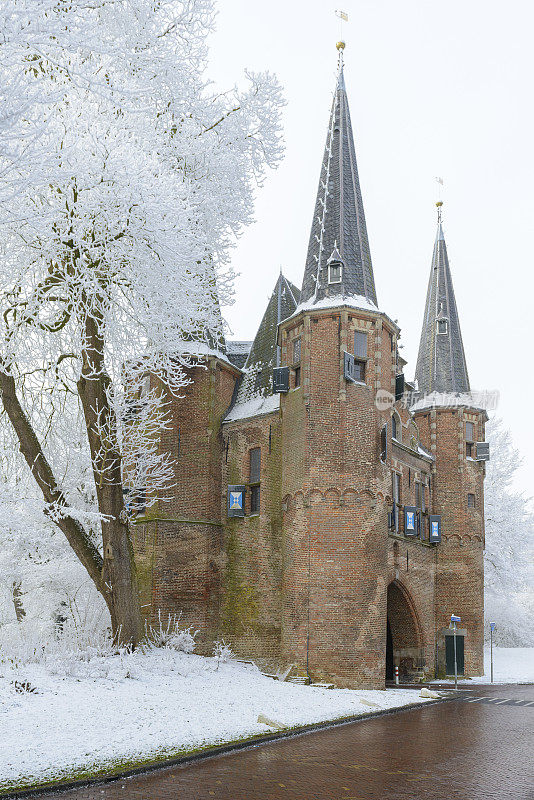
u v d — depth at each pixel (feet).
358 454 83.87
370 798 31.50
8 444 67.51
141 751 38.22
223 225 71.87
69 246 54.08
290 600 81.61
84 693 49.11
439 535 115.24
